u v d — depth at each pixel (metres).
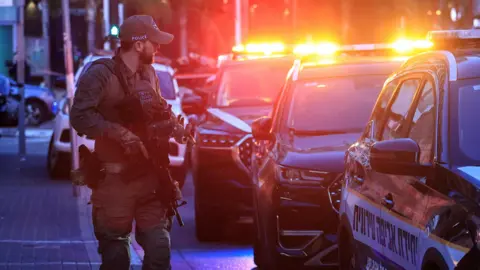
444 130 12.26
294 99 23.36
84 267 23.48
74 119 14.91
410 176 12.71
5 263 23.92
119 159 15.02
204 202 28.59
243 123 28.91
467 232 10.57
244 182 28.25
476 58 13.22
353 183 15.99
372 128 16.19
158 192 15.08
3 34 93.12
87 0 101.94
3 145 66.06
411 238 12.22
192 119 34.56
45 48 113.44
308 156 20.56
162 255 15.12
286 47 33.72
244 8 89.94
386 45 25.77
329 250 19.81
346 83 23.64
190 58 59.88
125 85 15.09
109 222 15.17
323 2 123.44
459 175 11.34
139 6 104.38
